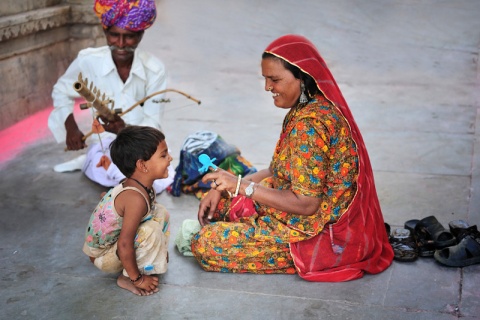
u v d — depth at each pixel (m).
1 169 5.16
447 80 7.27
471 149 5.45
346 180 3.45
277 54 3.27
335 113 3.34
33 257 3.91
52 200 4.64
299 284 3.58
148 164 3.37
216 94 6.89
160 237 3.52
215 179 3.36
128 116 4.73
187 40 8.70
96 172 4.81
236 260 3.65
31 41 6.10
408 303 3.40
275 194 3.34
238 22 9.46
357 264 3.61
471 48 8.41
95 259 3.58
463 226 3.89
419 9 10.04
